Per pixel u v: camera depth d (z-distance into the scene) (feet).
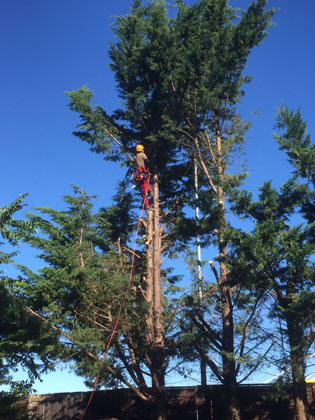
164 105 72.08
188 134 68.44
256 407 56.03
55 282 59.00
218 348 57.21
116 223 77.30
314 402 53.16
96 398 63.98
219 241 60.29
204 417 57.93
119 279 59.11
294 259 48.70
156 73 72.79
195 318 61.11
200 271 65.36
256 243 49.06
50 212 70.79
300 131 57.26
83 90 73.77
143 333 61.41
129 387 57.82
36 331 55.57
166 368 59.00
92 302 59.41
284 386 49.90
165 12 74.69
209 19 73.20
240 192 54.90
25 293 60.80
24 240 67.51
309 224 51.57
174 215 75.05
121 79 76.84
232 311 58.80
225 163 66.59
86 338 54.39
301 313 47.01
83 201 70.49
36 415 66.13
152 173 75.56
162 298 70.03
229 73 68.64
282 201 54.49
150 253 70.90
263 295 54.54
